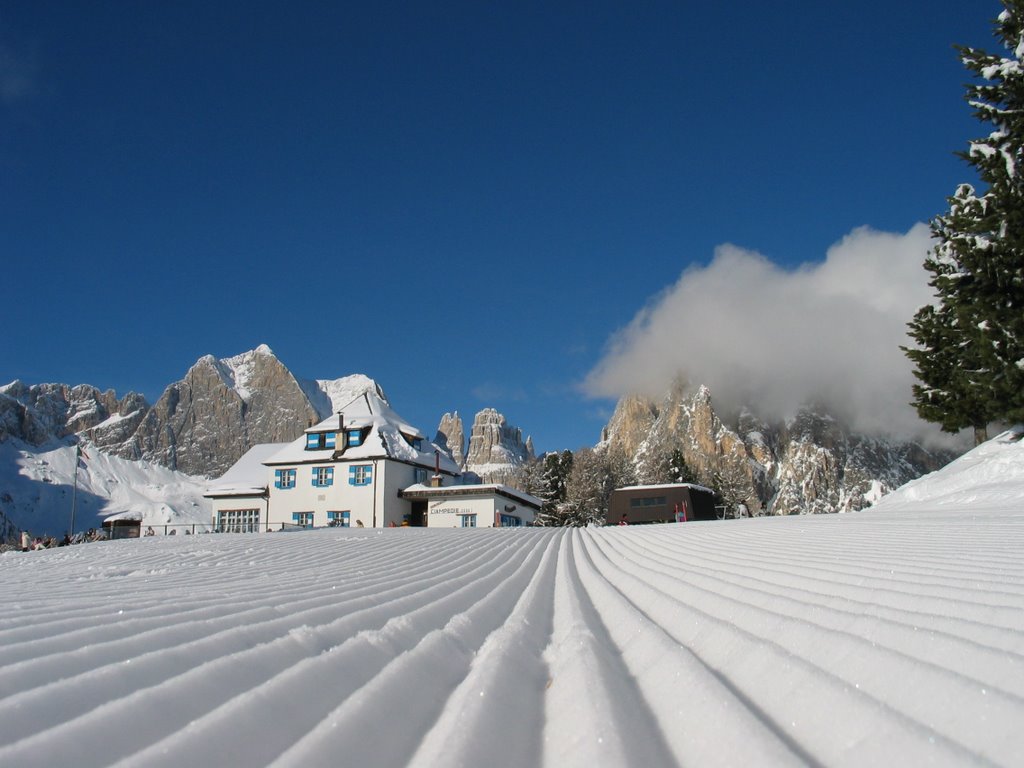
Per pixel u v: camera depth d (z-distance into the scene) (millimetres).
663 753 1927
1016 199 24938
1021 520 10961
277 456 49312
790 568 5973
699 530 15461
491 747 2008
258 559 10617
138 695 2141
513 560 10367
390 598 5266
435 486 47938
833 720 1925
